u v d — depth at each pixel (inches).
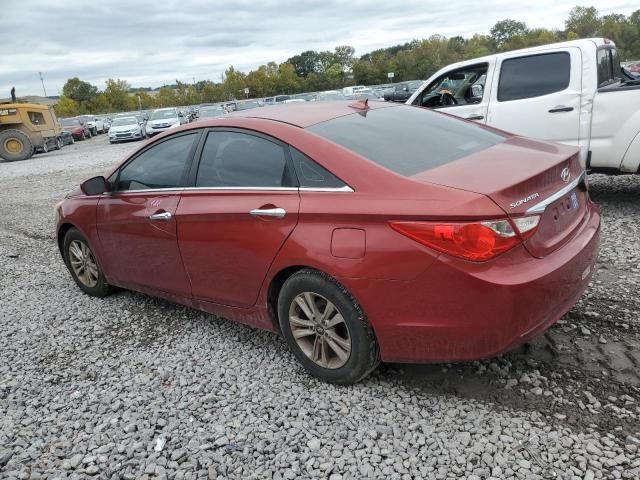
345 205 116.4
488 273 104.1
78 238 199.0
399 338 114.9
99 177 175.5
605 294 161.0
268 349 151.7
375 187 115.6
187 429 120.3
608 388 118.6
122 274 182.9
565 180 122.8
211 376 140.9
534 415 112.6
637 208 248.8
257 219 131.1
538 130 257.6
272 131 135.8
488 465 100.8
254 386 134.1
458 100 294.5
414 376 130.5
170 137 163.2
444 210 105.0
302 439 113.3
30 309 200.2
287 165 130.3
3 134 899.4
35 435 123.6
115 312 189.0
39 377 149.4
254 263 134.0
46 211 405.7
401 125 144.8
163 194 158.1
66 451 117.0
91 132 1738.4
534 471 98.1
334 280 120.0
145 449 115.2
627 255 190.7
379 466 103.5
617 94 234.4
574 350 133.7
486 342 107.2
